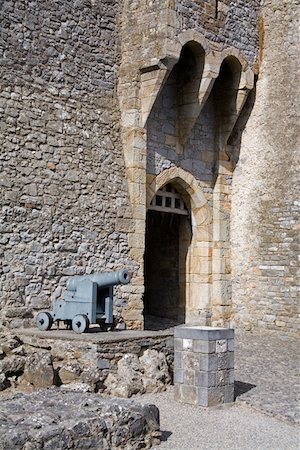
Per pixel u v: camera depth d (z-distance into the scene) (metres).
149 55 11.12
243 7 12.77
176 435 5.79
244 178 13.28
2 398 5.70
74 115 10.59
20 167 9.70
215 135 13.41
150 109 11.27
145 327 12.81
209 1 11.94
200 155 13.09
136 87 11.30
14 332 8.50
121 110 11.43
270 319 12.66
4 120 9.55
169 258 13.85
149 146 11.92
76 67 10.72
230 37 12.45
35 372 7.09
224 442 5.65
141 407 5.41
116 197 11.07
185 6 11.37
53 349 7.88
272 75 13.00
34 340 8.14
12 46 9.77
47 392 5.89
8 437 4.52
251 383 8.15
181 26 11.27
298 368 9.27
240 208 13.30
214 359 6.90
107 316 8.80
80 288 8.70
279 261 12.65
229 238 13.40
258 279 12.92
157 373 7.70
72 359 7.65
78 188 10.49
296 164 12.59
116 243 10.98
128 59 11.43
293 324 12.31
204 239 13.18
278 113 12.88
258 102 13.16
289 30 12.87
